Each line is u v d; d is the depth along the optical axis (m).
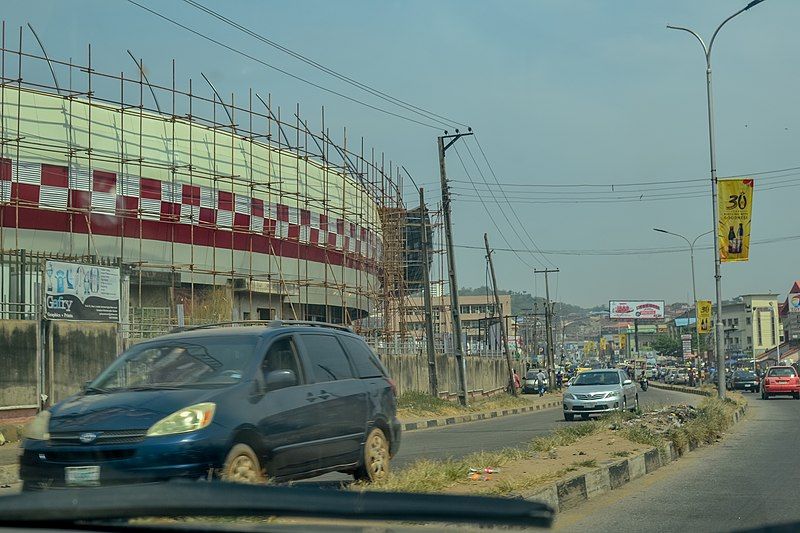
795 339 103.81
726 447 16.95
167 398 7.39
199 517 4.30
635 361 113.69
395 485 8.69
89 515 4.13
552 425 24.94
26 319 18.42
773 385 44.12
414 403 30.92
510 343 110.38
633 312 141.62
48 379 18.30
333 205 37.31
